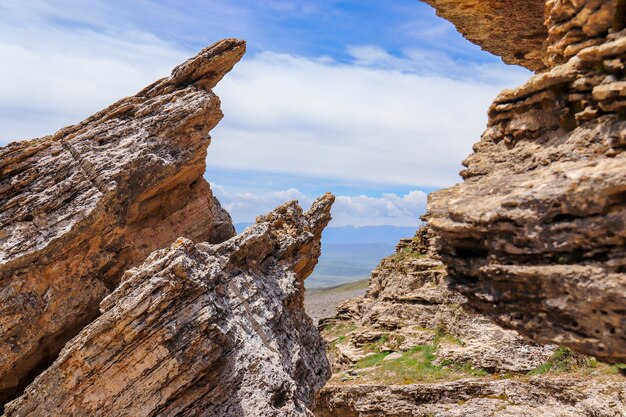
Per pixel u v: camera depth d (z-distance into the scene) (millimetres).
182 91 29812
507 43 26906
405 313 49031
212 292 21828
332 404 39344
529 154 14789
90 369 19188
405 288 51188
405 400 36594
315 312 97000
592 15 13773
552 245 12523
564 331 12922
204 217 31391
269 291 25891
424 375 39094
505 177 14664
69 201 24734
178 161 28203
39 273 23578
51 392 19438
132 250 27000
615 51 12758
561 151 13734
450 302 46438
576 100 13734
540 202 12625
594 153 12992
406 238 59531
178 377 19703
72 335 25016
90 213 24438
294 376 23781
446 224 14594
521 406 33062
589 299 12109
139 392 19312
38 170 24875
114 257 26203
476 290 14781
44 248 23297
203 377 20312
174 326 19672
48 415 19359
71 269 24531
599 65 13203
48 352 24594
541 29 25094
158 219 29406
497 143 16188
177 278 20203
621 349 11945
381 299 53938
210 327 20234
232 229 33875
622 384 29594
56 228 23906
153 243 28625
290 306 28016
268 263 27938
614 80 12688
